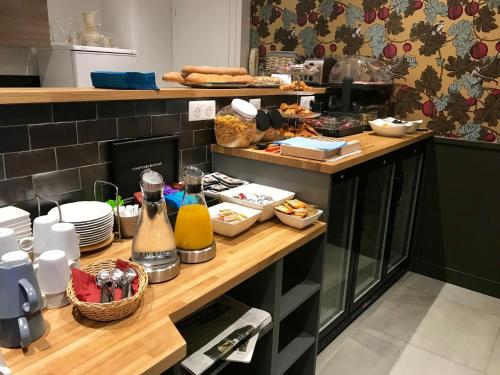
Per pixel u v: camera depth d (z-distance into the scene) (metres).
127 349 0.88
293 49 3.07
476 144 2.54
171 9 3.72
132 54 3.24
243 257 1.33
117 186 1.57
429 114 2.66
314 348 1.87
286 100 2.44
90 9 3.67
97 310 0.93
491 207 2.60
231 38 3.33
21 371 0.81
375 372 1.99
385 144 2.10
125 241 1.39
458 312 2.50
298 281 1.81
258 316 1.45
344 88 2.50
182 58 3.76
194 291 1.11
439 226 2.83
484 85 2.44
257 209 1.60
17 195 1.31
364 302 2.48
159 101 1.70
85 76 2.98
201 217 1.25
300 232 1.56
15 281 0.84
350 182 1.99
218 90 1.88
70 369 0.82
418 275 2.97
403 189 2.75
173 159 1.80
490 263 2.67
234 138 1.88
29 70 3.32
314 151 1.68
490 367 2.04
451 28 2.46
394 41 2.66
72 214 1.33
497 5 2.29
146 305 1.04
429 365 2.04
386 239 2.54
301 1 2.95
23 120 1.28
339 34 2.85
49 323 0.95
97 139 1.50
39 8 2.86
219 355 1.25
